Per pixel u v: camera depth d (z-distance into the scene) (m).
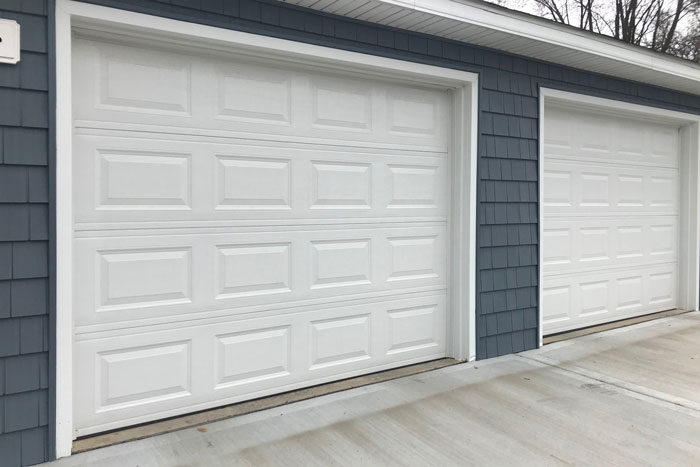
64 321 2.52
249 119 3.19
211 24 2.85
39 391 2.46
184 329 3.00
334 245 3.56
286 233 3.34
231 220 3.14
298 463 2.48
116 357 2.80
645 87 5.31
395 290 3.87
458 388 3.50
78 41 2.67
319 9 3.22
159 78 2.90
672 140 5.97
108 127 2.76
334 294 3.56
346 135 3.58
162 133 2.91
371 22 3.46
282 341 3.36
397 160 3.84
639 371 3.89
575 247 5.09
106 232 2.76
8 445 2.40
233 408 3.13
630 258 5.60
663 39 13.29
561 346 4.57
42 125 2.45
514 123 4.26
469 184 4.00
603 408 3.18
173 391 2.98
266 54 3.13
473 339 4.07
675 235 6.08
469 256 4.02
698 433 2.85
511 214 4.27
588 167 5.15
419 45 3.69
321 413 3.07
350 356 3.67
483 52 4.04
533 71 4.38
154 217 2.89
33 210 2.44
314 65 3.35
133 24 2.64
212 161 3.07
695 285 6.02
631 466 2.48
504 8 3.65
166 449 2.61
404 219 3.89
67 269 2.52
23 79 2.40
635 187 5.61
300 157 3.39
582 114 5.08
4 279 2.38
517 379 3.69
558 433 2.83
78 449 2.59
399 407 3.17
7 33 2.35
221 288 3.12
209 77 3.05
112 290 2.78
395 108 3.82
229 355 3.16
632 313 5.67
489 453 2.60
